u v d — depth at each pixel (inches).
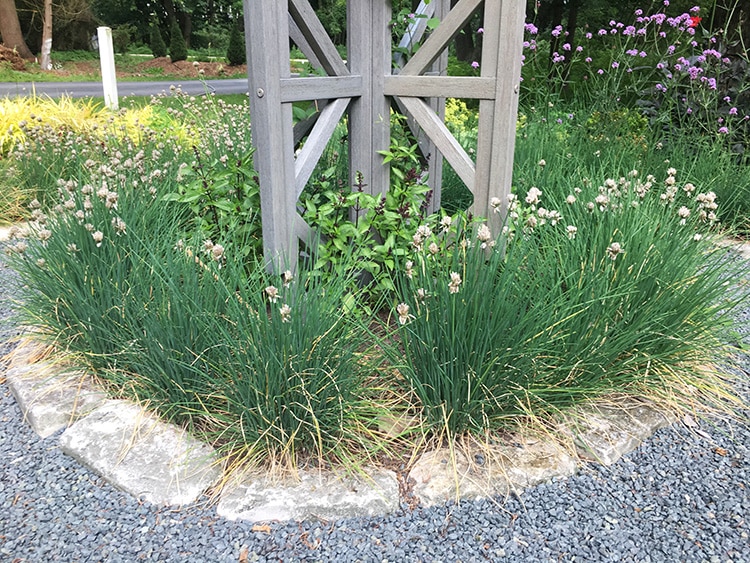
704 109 208.2
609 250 87.8
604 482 76.9
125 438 80.9
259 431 77.6
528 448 80.8
